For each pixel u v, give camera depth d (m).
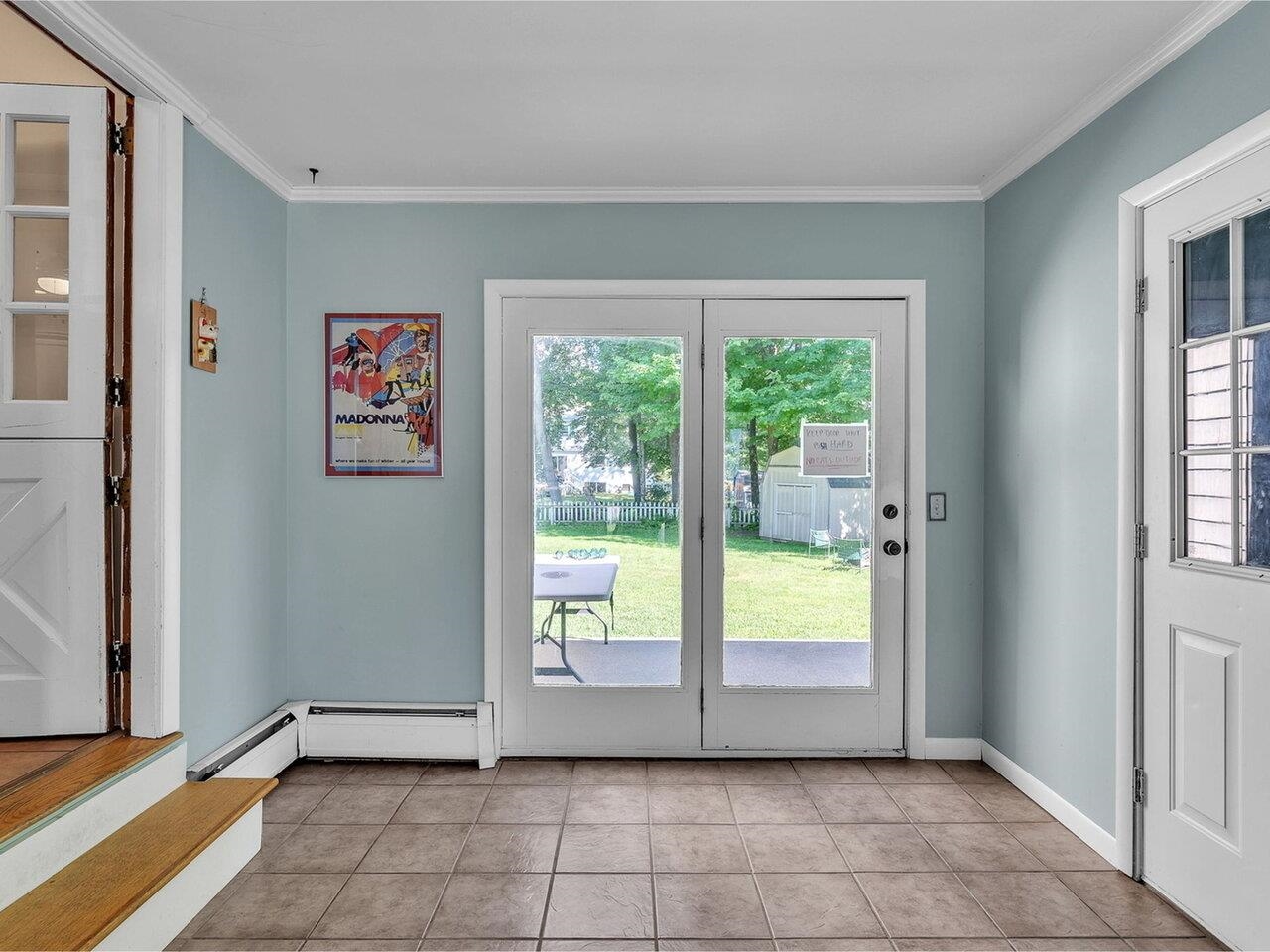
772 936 1.99
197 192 2.55
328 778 3.00
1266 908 1.81
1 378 2.30
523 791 2.89
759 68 2.26
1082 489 2.50
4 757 2.21
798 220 3.22
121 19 2.00
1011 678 2.97
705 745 3.26
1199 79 2.00
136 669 2.36
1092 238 2.45
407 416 3.22
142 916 1.85
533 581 3.28
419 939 1.97
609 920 2.06
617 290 3.21
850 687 3.25
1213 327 2.01
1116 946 1.95
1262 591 1.82
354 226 3.22
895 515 3.24
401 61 2.22
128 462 2.37
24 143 2.37
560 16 1.99
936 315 3.22
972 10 1.96
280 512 3.17
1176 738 2.12
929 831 2.57
